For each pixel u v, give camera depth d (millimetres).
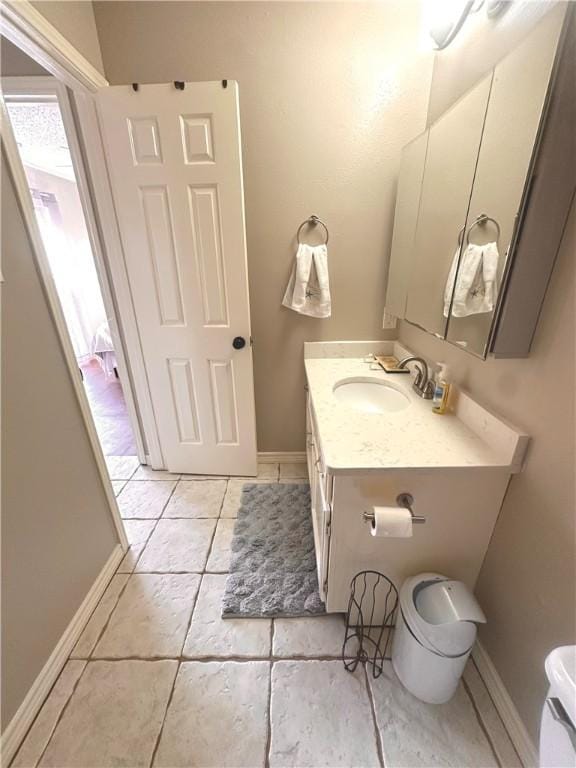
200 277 1712
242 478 2146
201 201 1570
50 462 1136
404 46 1455
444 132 1207
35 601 1060
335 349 1956
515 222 809
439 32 1241
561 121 726
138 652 1193
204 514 1849
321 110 1552
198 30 1452
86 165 1603
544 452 859
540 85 741
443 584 1048
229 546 1637
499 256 887
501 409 1016
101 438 2617
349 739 975
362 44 1458
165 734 991
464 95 1075
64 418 1206
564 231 778
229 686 1099
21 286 1013
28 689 1021
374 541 1098
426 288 1367
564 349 789
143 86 1402
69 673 1134
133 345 1914
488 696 1064
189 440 2102
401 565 1142
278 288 1856
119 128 1463
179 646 1210
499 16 982
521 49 806
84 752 959
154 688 1095
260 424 2197
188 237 1635
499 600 1047
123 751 959
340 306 1884
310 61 1486
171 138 1473
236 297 1746
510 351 902
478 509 1035
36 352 1073
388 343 1936
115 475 2188
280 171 1644
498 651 1049
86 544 1325
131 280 1729
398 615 1090
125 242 1656
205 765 934
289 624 1281
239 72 1506
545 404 849
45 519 1110
